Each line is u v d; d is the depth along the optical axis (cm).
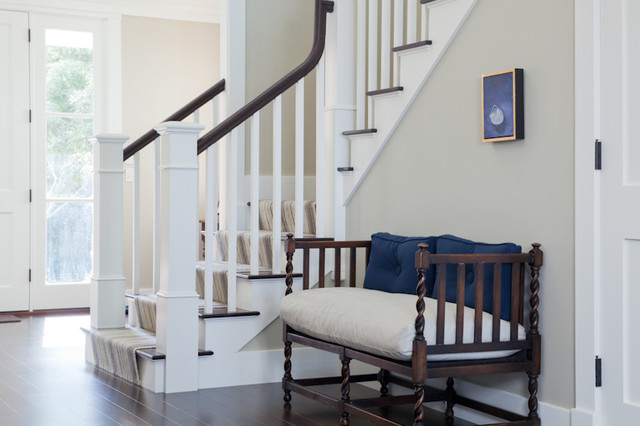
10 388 368
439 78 344
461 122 331
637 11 264
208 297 378
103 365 415
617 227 269
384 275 343
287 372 347
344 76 397
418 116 356
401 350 265
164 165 365
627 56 267
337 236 399
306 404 344
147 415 320
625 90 268
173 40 689
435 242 325
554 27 289
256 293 385
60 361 438
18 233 637
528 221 300
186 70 695
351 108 399
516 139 303
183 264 363
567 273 284
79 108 658
